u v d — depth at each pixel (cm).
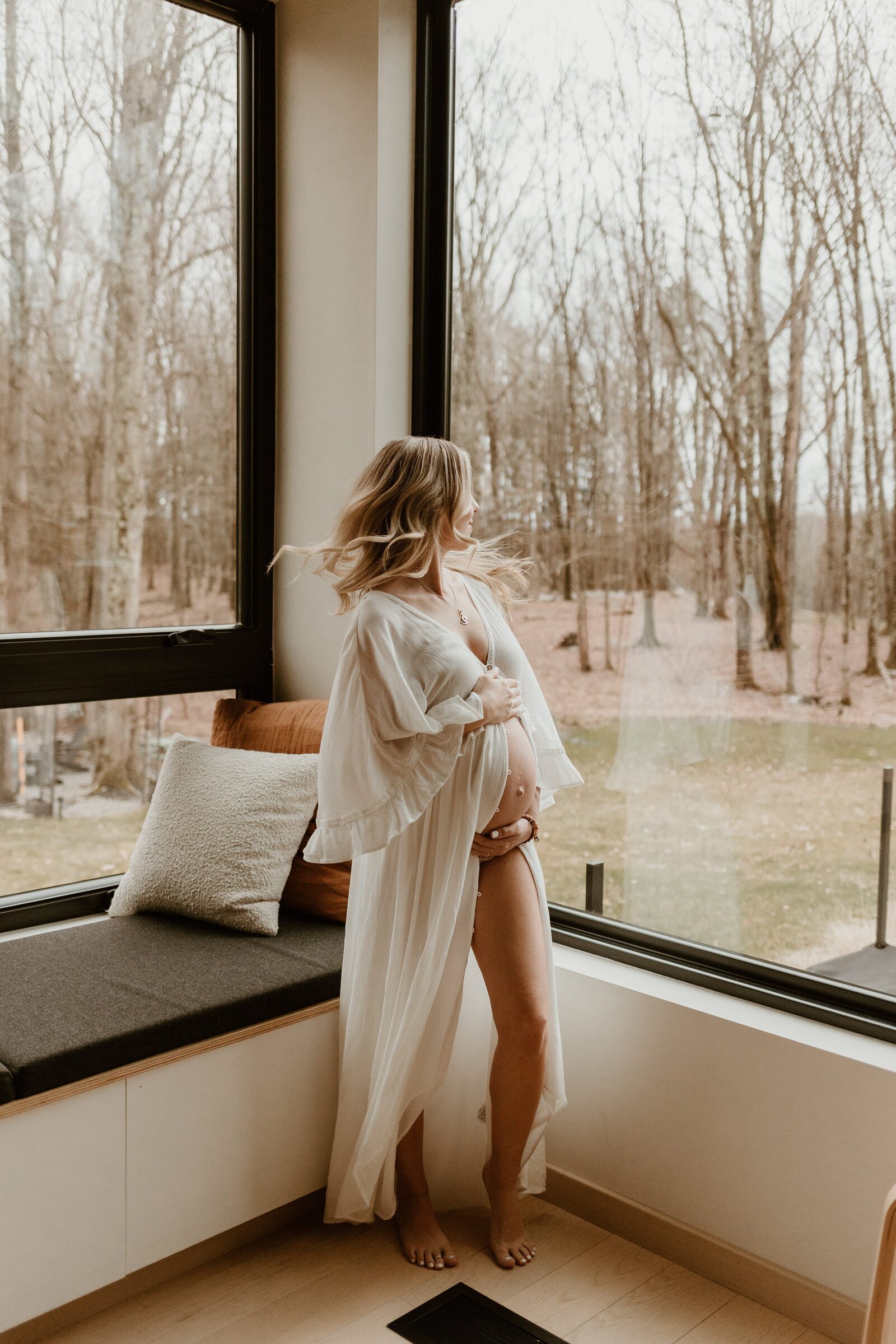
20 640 255
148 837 253
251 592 301
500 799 210
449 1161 236
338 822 204
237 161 292
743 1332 204
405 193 275
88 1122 190
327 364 285
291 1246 229
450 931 208
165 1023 199
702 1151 220
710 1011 218
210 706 296
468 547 224
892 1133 193
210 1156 210
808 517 209
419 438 218
